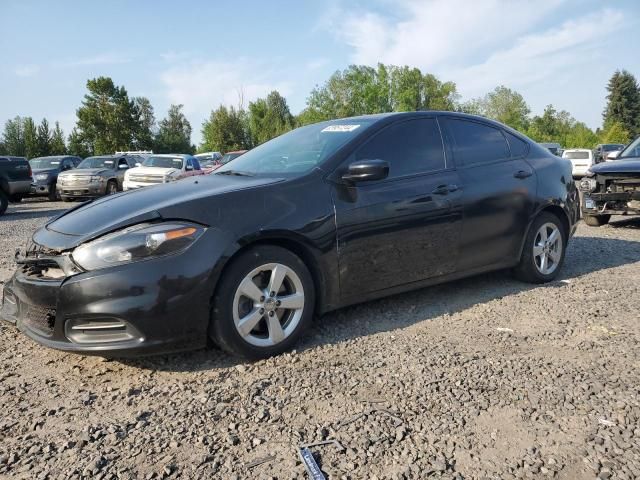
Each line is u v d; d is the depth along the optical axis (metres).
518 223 4.77
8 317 3.56
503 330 3.84
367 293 3.87
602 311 4.24
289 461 2.28
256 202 3.37
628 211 8.21
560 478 2.14
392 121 4.20
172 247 3.04
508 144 4.96
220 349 3.55
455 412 2.66
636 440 2.39
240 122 59.56
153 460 2.31
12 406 2.85
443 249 4.26
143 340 2.99
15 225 11.45
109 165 19.83
